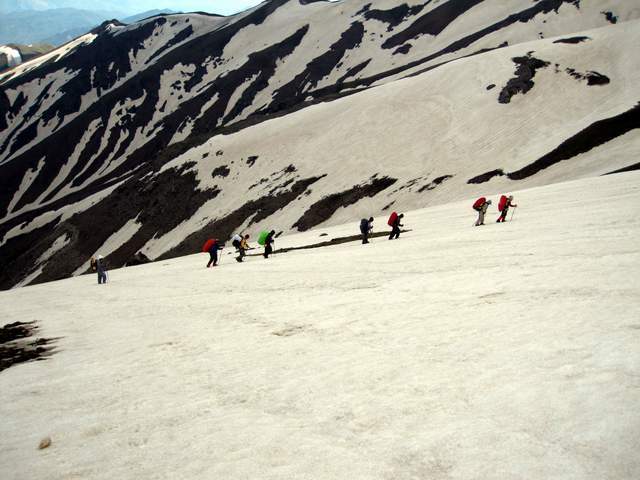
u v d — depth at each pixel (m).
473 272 13.01
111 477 5.07
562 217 20.77
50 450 6.00
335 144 91.56
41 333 15.60
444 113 83.19
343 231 43.38
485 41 162.12
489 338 7.42
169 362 9.55
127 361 10.16
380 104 95.69
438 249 19.27
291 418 5.95
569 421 4.63
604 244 13.09
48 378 9.65
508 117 74.44
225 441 5.56
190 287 21.70
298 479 4.54
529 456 4.25
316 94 167.38
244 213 87.69
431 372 6.57
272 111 172.12
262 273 22.22
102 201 121.06
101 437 6.21
